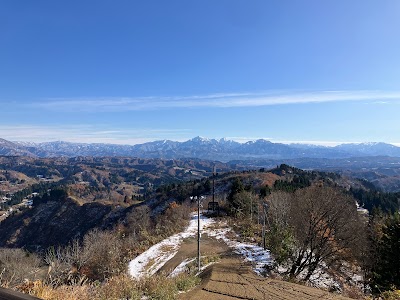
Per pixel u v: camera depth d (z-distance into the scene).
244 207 51.28
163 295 11.98
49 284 8.22
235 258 28.70
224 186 90.00
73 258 31.92
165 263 28.95
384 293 14.73
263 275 23.31
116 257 32.00
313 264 25.42
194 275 20.28
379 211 55.47
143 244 37.34
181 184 113.81
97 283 11.53
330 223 25.23
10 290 3.51
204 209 59.09
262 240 35.91
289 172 123.38
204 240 37.47
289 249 26.25
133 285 12.33
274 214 38.56
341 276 28.47
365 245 26.75
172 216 52.72
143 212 72.50
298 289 15.45
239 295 14.00
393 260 24.86
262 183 85.31
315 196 26.06
